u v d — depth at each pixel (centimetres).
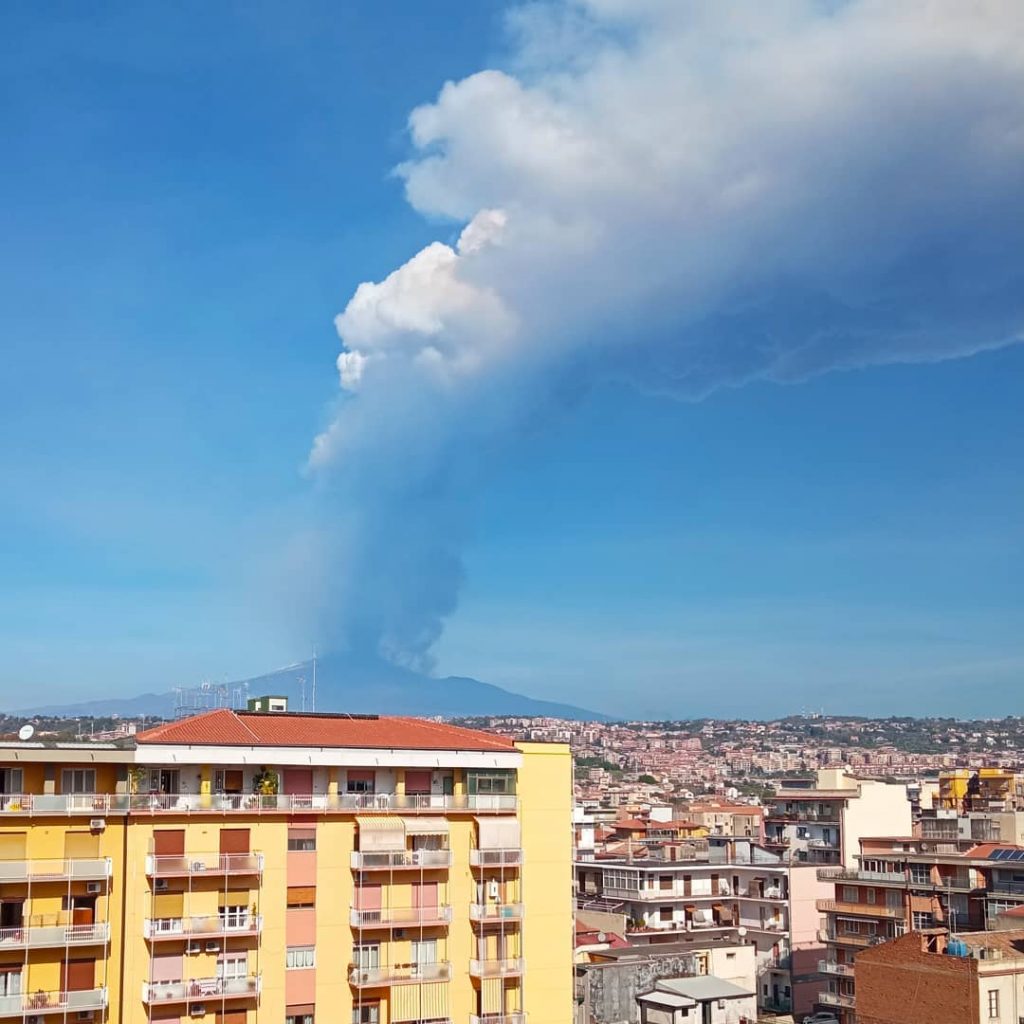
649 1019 12094
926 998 10188
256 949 8669
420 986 9100
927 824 16338
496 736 10406
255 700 10925
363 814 9156
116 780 8606
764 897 15725
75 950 8175
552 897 9738
